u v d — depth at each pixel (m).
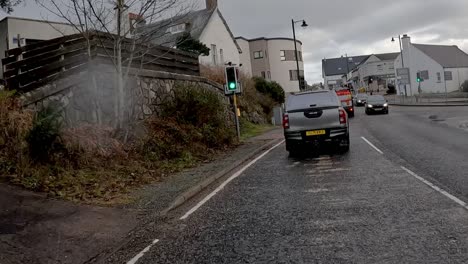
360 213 6.03
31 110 8.83
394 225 5.36
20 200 6.48
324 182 8.52
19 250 4.83
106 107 11.65
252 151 14.59
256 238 5.24
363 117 32.47
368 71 100.12
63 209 6.47
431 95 55.59
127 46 12.96
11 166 7.58
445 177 8.04
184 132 13.73
